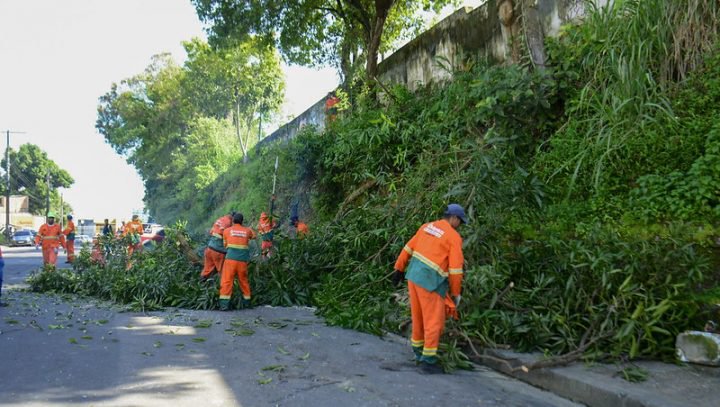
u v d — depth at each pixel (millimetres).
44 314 8734
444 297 5703
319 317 8844
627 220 7305
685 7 7719
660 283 5879
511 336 6062
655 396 4395
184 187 37469
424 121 12250
